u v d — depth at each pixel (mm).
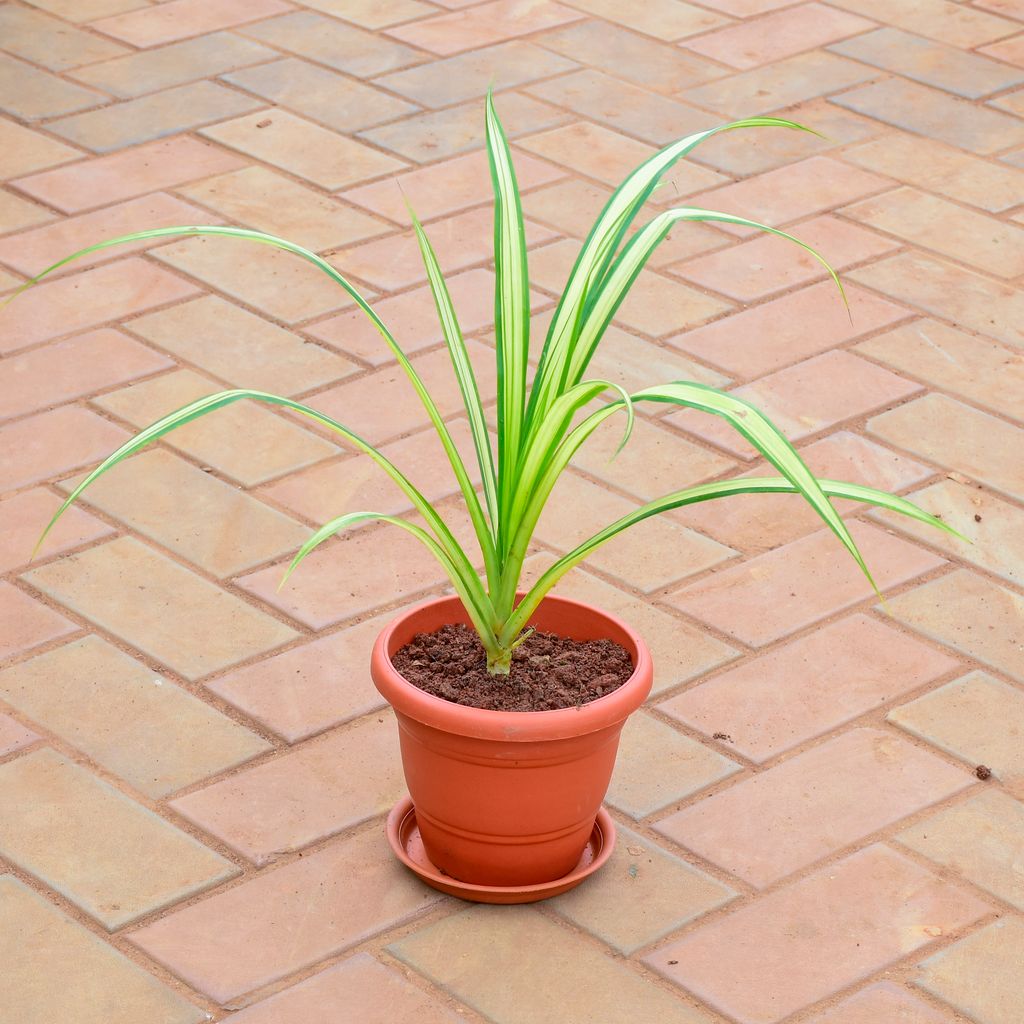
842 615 2951
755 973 2230
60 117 4660
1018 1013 2180
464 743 2125
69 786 2518
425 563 3062
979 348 3756
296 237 4129
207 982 2195
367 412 3494
